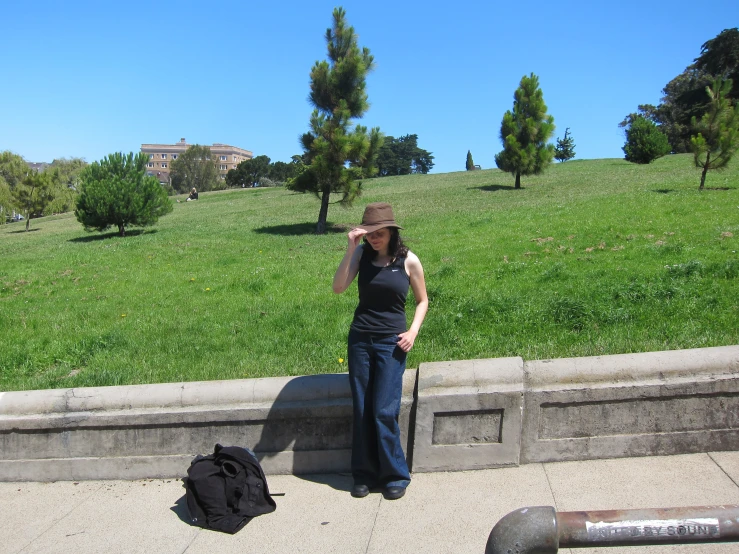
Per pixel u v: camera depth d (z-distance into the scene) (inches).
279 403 176.7
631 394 165.9
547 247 518.3
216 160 3937.0
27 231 1370.6
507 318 304.2
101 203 886.4
